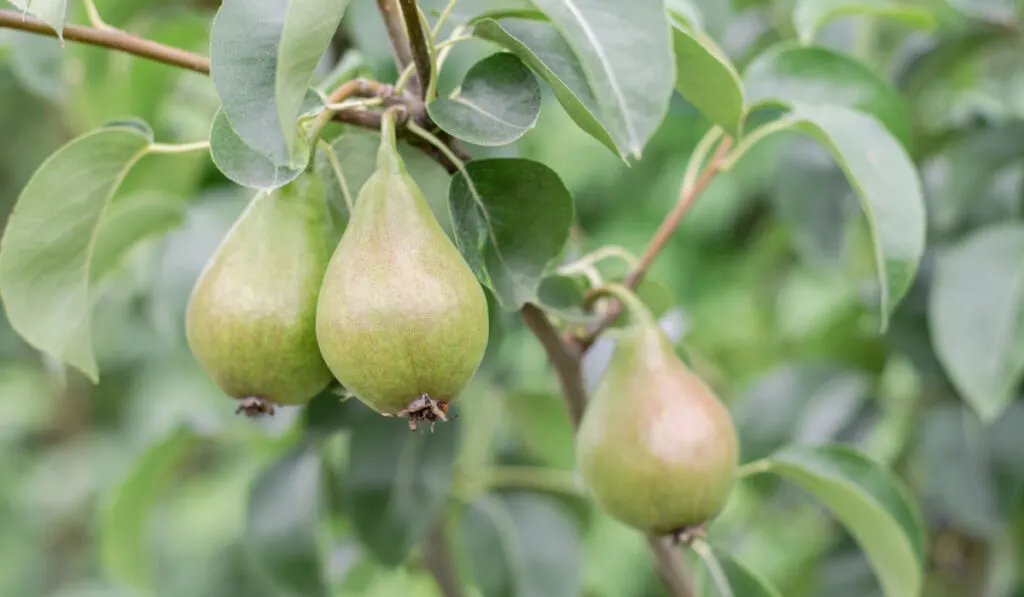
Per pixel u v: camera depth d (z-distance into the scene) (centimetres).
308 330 64
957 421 88
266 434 79
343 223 65
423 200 62
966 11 84
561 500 90
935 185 89
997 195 88
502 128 63
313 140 63
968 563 95
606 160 180
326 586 80
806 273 126
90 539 182
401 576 111
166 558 106
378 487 79
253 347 63
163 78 85
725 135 73
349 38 80
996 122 87
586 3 60
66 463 183
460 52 74
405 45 67
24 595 176
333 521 85
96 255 77
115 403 162
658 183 180
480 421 86
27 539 181
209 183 87
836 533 94
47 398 188
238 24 62
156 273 84
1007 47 93
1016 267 80
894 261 69
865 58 88
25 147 145
